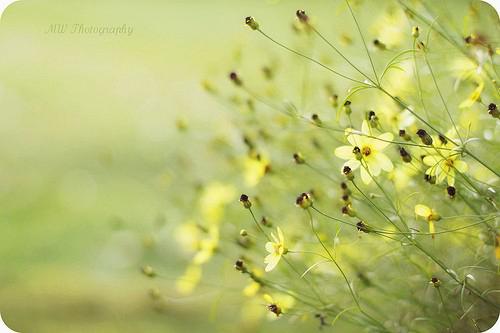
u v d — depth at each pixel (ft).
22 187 6.61
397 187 4.16
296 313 4.16
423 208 3.93
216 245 4.37
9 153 7.11
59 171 6.71
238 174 4.78
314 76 4.85
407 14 4.09
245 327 4.81
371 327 4.14
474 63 4.04
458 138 4.07
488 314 4.16
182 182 4.96
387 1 4.61
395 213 4.10
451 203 4.11
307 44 4.48
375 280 4.29
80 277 5.32
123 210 5.91
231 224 4.63
